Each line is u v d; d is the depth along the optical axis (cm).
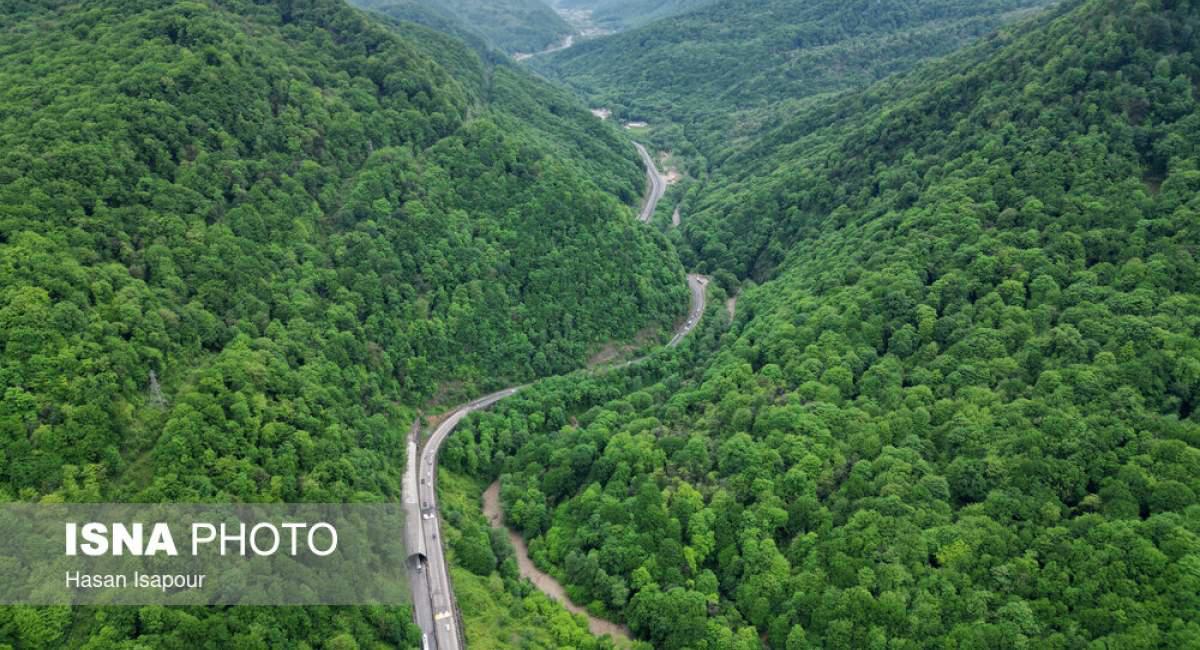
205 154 16550
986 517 11819
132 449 11619
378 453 15250
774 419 14738
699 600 12481
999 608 10875
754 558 12800
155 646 9569
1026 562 11100
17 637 9219
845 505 12900
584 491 15462
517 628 13025
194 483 11394
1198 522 10588
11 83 16338
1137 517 11062
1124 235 14900
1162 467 11381
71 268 12681
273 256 16500
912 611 11181
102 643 9406
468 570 14125
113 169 14800
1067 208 15912
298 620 10931
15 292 11819
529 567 14750
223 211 16300
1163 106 16375
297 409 13862
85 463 10975
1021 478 12038
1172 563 10288
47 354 11438
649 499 14212
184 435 11762
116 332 12456
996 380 13912
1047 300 14662
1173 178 15188
